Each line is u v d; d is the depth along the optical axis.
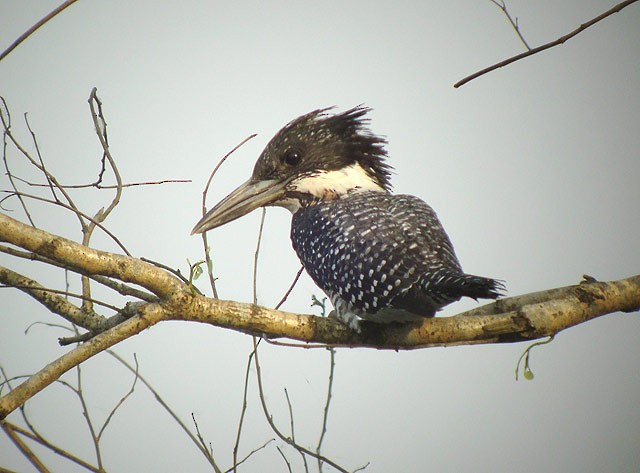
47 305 8.30
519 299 8.14
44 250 6.65
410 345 7.96
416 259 7.96
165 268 7.15
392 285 7.81
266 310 7.62
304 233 9.13
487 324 7.76
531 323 7.61
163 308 7.09
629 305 7.85
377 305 7.88
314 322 7.91
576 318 7.71
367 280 7.99
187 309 7.16
